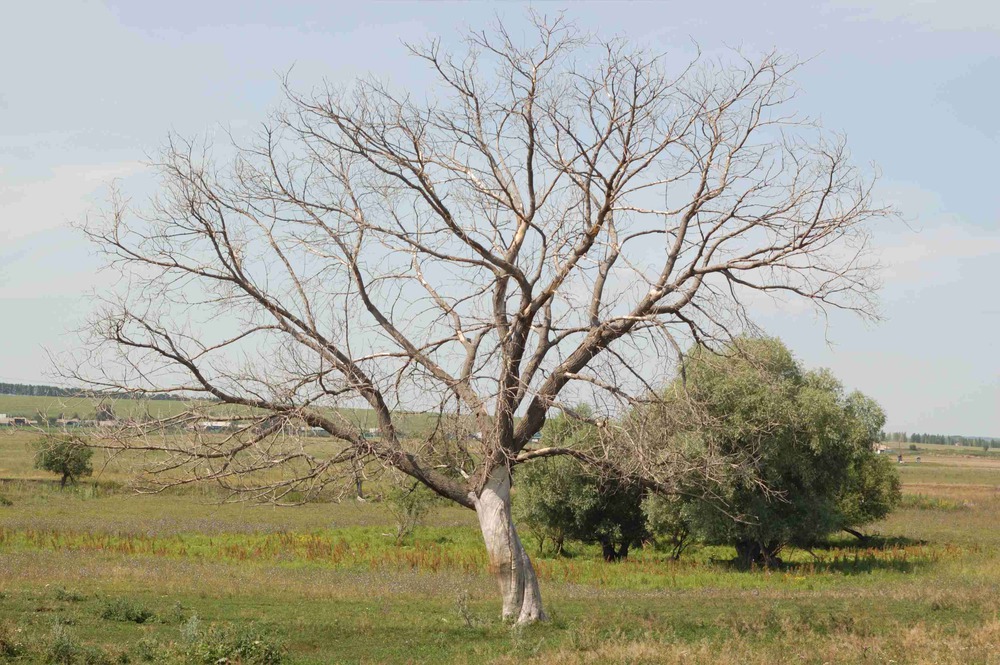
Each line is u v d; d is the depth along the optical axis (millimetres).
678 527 39156
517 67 17688
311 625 19375
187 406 16812
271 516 54875
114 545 37031
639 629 18656
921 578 31938
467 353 18672
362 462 17141
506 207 18375
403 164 17391
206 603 22375
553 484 39375
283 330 17703
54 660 14320
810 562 39406
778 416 31328
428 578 29812
